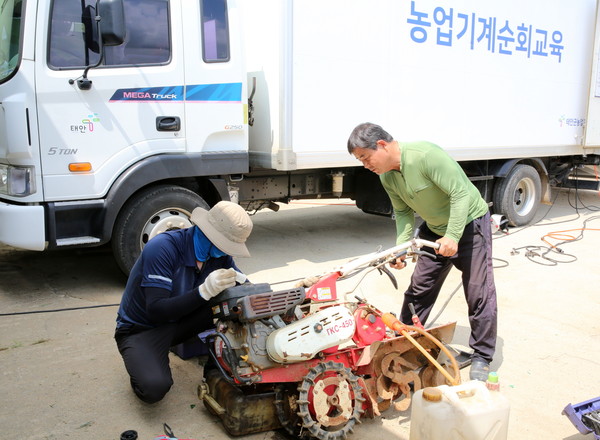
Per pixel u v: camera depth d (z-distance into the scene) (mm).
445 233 3193
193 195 4816
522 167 7613
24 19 3969
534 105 7391
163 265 2645
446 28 6168
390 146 2959
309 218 8109
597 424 2455
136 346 2775
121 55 4328
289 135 5105
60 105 4148
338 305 2701
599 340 3875
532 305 4555
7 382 3119
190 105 4656
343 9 5289
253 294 2547
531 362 3512
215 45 4711
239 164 4980
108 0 3830
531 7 7035
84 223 4387
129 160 4461
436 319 4254
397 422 2801
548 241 6852
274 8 5023
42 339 3709
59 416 2787
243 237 2605
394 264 3078
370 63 5590
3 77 4090
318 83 5230
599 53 8125
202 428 2719
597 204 9859
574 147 8195
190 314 3014
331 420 2490
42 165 4148
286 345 2404
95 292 4695
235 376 2457
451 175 2896
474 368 3131
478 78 6629
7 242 4168
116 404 2920
